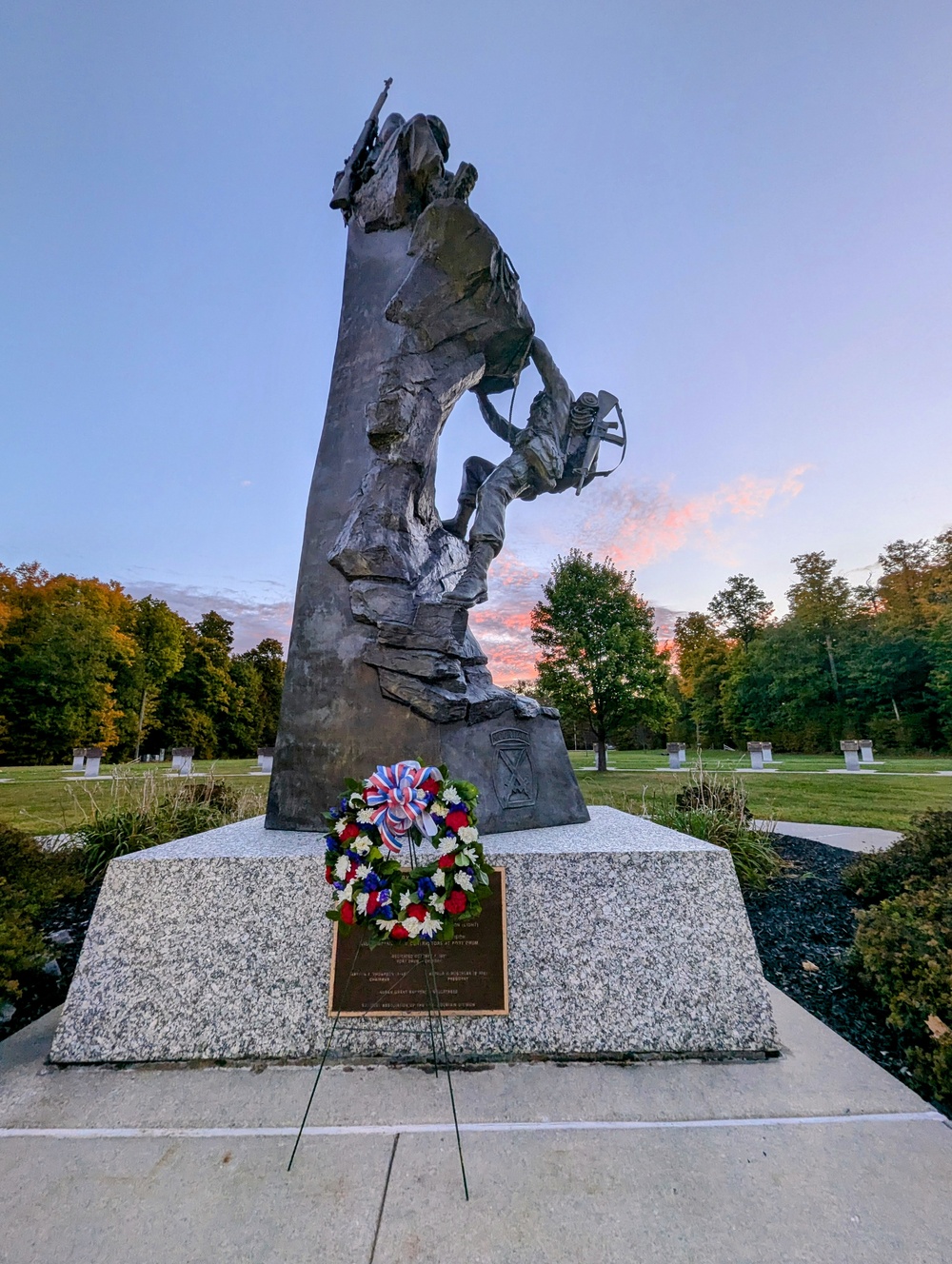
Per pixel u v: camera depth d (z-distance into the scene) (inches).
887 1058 122.6
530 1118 98.6
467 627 193.5
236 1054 116.2
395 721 160.6
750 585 2124.8
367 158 221.3
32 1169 86.9
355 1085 108.0
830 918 215.8
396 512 177.8
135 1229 75.5
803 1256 70.8
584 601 910.4
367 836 101.6
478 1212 78.2
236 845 141.5
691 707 2074.3
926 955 130.3
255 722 2041.1
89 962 122.2
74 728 1434.5
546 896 127.3
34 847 228.5
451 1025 117.7
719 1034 119.3
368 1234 74.5
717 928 126.4
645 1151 90.7
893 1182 83.9
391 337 195.6
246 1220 76.9
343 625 171.6
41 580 1617.9
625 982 121.8
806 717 1694.1
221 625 2208.4
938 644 1440.7
